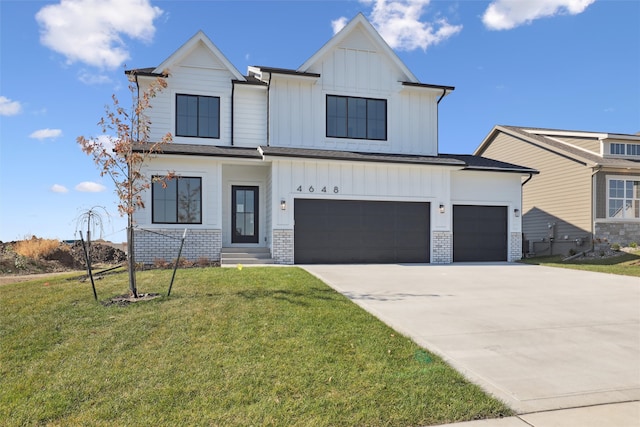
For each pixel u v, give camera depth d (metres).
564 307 8.20
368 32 17.48
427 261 16.56
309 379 4.52
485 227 17.72
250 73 18.97
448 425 3.71
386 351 5.39
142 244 14.34
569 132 22.86
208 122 16.52
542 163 22.83
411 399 4.13
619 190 20.27
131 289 7.98
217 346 5.41
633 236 20.25
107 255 20.00
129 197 8.26
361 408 3.95
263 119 17.11
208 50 16.59
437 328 6.54
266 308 7.05
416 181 16.48
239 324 6.22
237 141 16.78
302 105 16.83
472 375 4.75
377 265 15.32
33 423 3.74
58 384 4.45
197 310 6.90
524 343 5.92
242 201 16.59
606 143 21.00
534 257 21.09
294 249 15.23
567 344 5.91
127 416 3.82
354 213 15.85
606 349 5.72
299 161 15.17
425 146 18.11
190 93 16.34
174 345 5.45
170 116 16.08
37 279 12.02
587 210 19.94
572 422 3.75
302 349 5.34
